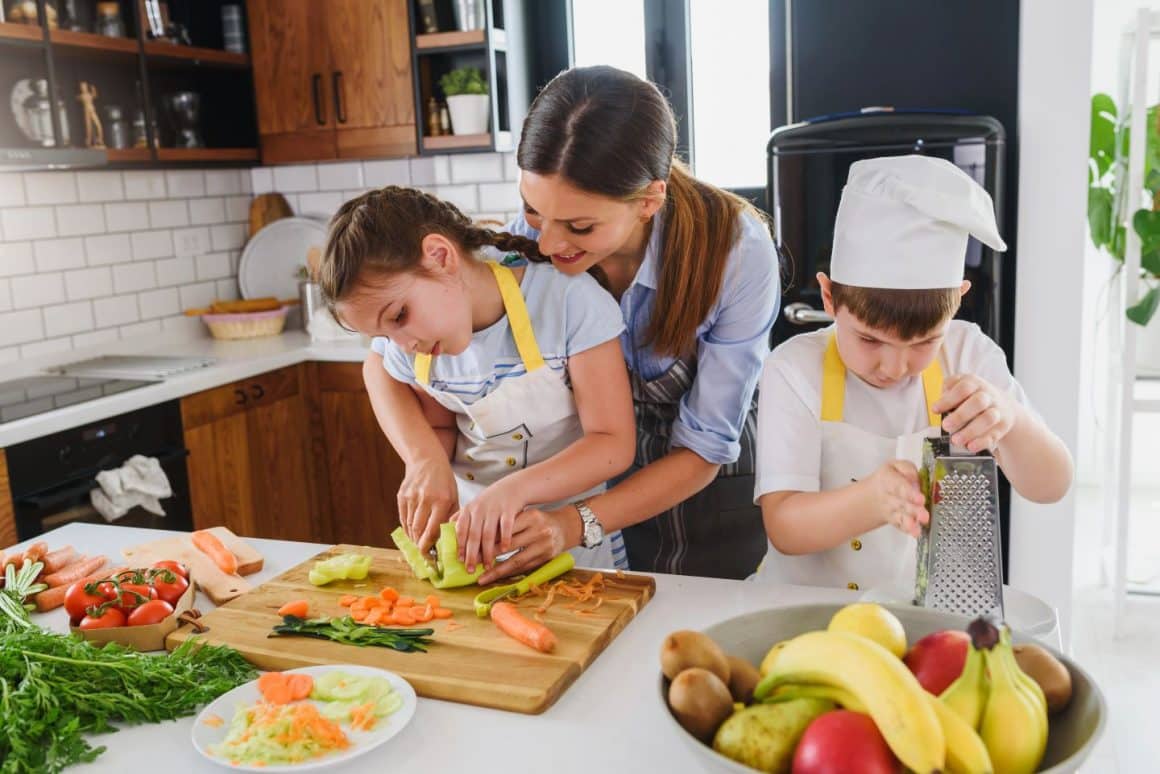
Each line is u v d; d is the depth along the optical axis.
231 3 3.73
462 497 1.66
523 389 1.49
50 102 2.87
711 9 3.54
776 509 1.38
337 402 3.54
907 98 3.21
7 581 1.38
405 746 0.98
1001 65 3.11
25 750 0.94
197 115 3.55
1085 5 2.62
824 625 0.97
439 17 3.57
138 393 2.81
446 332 1.35
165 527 2.95
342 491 3.62
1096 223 3.54
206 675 1.10
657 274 1.51
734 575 1.92
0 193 3.03
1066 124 2.69
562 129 1.23
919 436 1.39
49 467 2.56
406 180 3.94
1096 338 4.14
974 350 1.45
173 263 3.73
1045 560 2.88
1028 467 1.27
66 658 1.05
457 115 3.51
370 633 1.18
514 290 1.47
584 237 1.30
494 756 0.96
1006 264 3.01
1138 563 3.66
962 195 1.17
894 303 1.20
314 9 3.60
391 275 1.29
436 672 1.09
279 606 1.29
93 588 1.24
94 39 3.02
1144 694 2.76
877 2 3.18
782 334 2.95
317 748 0.95
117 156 3.11
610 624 1.20
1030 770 0.76
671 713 0.83
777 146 2.87
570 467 1.40
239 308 3.79
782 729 0.77
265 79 3.73
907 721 0.71
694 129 3.63
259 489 3.32
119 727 1.03
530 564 1.35
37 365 3.16
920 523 1.07
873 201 1.21
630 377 1.67
